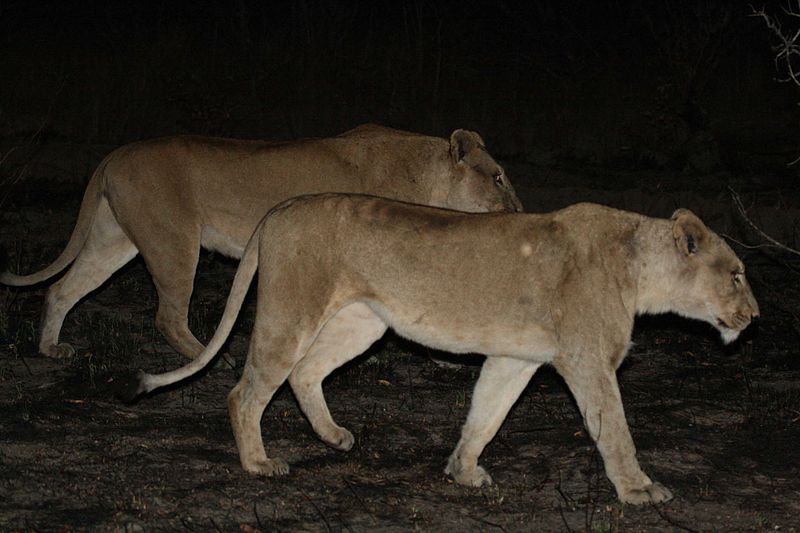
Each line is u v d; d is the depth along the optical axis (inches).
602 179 861.8
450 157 446.9
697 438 366.0
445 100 1045.8
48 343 434.0
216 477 316.2
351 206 320.5
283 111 1010.1
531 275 313.7
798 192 808.9
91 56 1047.6
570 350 309.6
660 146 954.1
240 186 426.6
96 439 341.7
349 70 1061.1
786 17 1103.0
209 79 1017.5
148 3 1218.0
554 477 327.9
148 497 297.3
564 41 1155.9
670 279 322.3
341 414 381.7
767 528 293.4
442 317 320.2
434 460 341.1
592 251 313.1
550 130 997.2
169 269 425.4
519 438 362.3
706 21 1019.3
